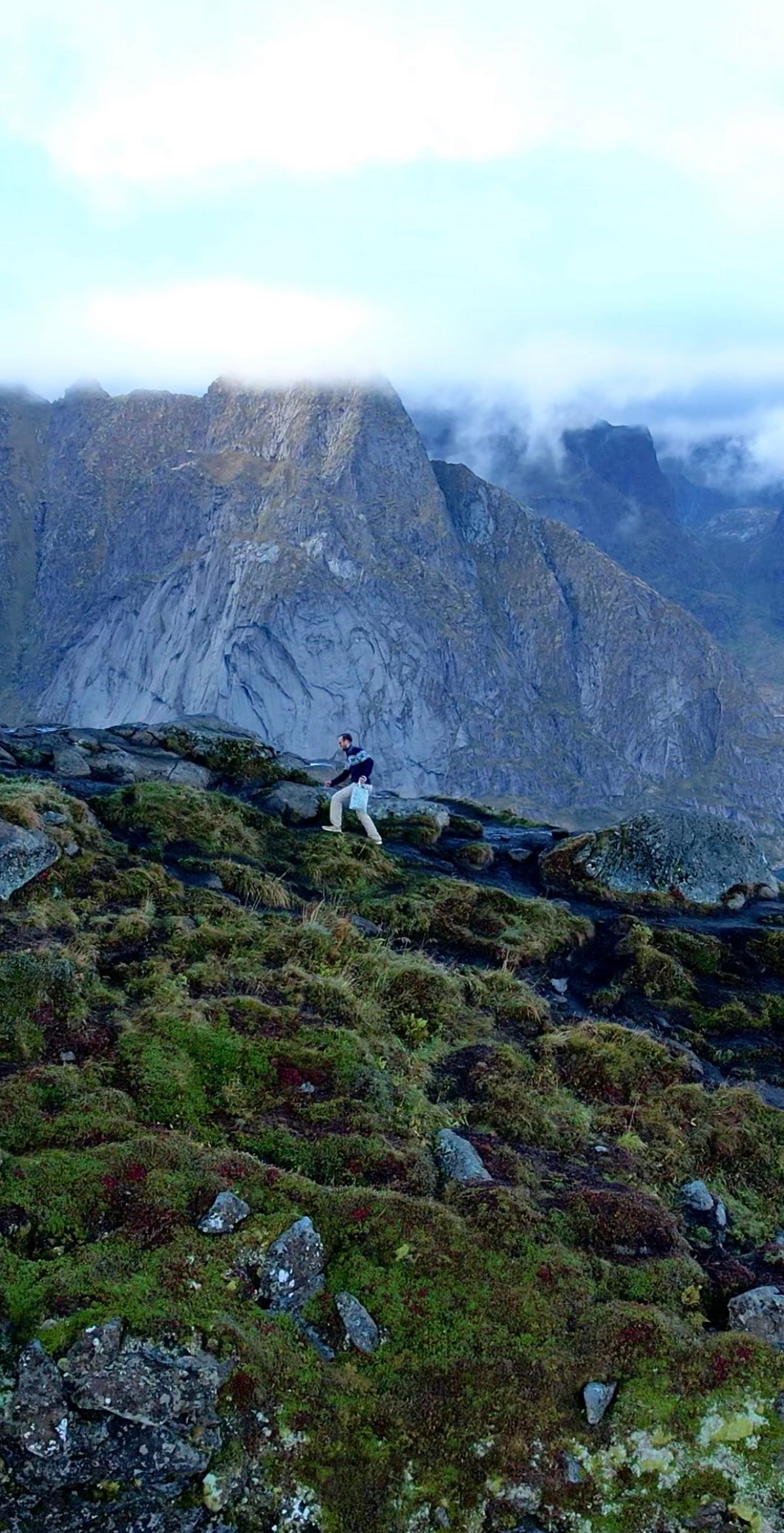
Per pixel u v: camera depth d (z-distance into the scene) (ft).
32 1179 26.73
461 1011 41.68
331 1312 26.09
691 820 61.52
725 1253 31.17
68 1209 26.40
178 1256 25.81
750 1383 25.61
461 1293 26.58
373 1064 34.99
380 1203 28.25
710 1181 34.53
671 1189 33.47
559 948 50.75
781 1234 32.63
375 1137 31.32
